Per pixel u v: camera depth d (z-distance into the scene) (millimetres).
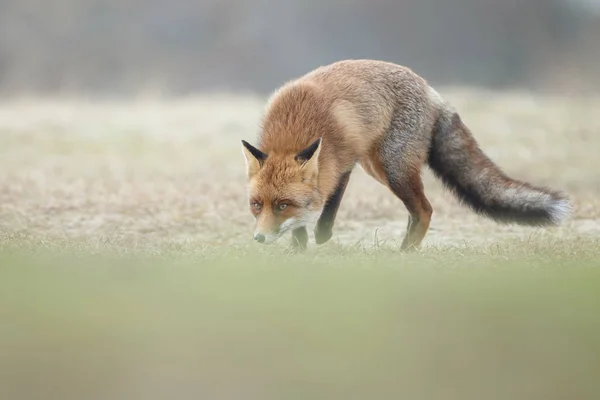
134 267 9383
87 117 33219
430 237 15516
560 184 21203
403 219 17422
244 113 33062
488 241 14883
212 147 27594
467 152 13898
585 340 6055
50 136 29453
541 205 13219
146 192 19578
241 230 15938
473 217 17219
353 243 14438
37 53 56000
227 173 22922
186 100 39719
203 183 20891
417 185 13641
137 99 41875
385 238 15523
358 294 7480
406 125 13492
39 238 13609
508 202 13484
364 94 13047
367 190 19828
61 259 10312
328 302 7125
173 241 13609
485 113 32000
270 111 12828
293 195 11797
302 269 9578
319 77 13188
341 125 12633
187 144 28094
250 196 12062
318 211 12242
